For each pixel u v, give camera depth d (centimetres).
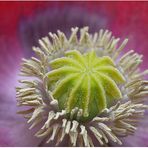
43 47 14
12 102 15
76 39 14
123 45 14
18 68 15
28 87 13
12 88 15
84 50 14
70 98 13
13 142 14
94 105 13
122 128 13
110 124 13
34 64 14
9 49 15
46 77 13
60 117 13
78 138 13
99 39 15
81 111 13
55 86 13
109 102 13
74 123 13
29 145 14
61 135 13
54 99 13
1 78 15
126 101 13
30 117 13
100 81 13
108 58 14
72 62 13
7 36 15
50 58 14
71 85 13
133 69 14
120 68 14
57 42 14
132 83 14
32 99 13
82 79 13
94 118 13
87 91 13
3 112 14
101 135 13
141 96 13
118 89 13
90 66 13
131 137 14
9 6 15
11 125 14
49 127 13
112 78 13
